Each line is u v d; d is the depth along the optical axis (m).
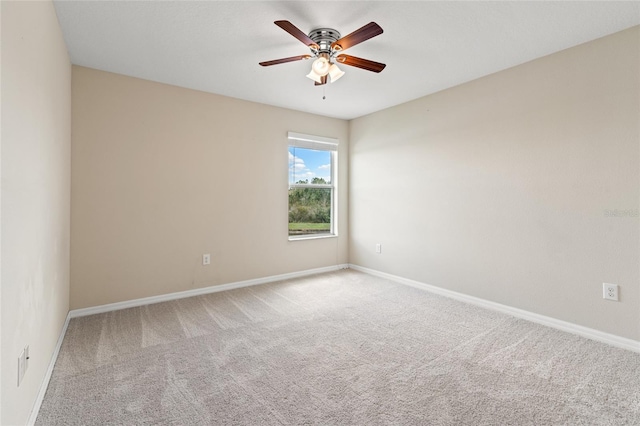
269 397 1.75
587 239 2.50
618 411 1.63
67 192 2.67
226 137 3.77
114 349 2.29
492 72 3.07
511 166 2.96
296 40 2.46
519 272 2.92
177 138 3.43
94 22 2.21
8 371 1.21
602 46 2.40
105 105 3.02
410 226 3.96
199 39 2.45
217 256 3.73
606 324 2.41
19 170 1.34
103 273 3.04
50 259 1.98
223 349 2.31
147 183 3.26
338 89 3.54
